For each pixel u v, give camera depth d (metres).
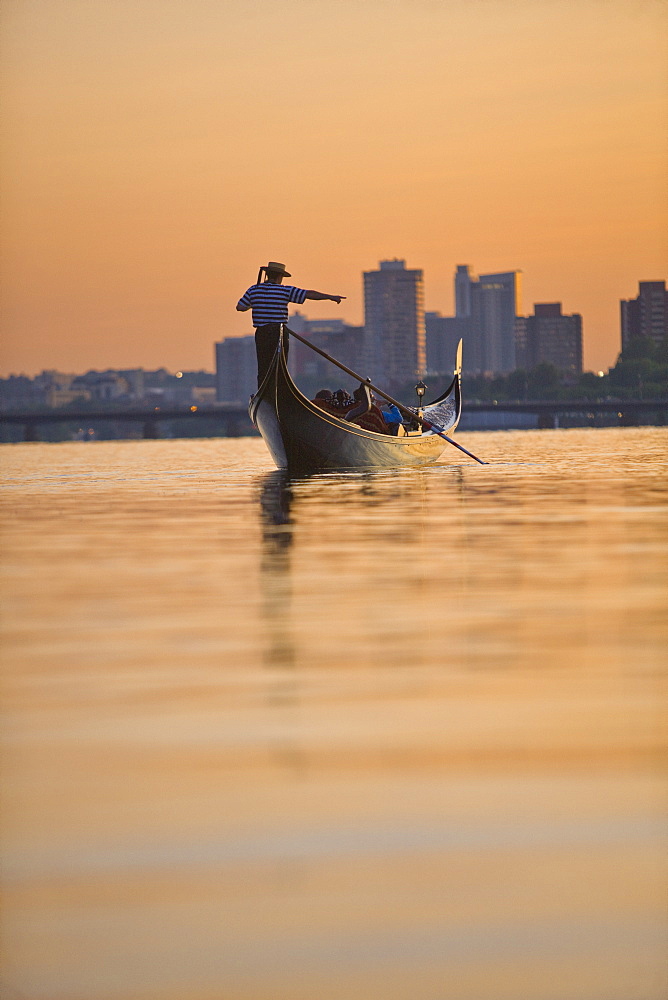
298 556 23.11
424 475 53.84
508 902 6.30
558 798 7.79
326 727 9.68
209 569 21.17
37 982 5.57
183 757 8.85
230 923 6.10
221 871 6.72
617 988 5.49
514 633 14.07
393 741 9.21
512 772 8.37
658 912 6.16
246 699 10.74
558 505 35.97
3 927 6.09
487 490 43.25
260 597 17.45
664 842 7.02
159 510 36.62
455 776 8.30
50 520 33.50
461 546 24.59
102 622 15.30
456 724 9.72
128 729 9.70
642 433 195.50
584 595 17.22
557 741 9.16
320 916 6.17
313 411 51.03
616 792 7.89
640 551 23.31
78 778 8.36
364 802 7.78
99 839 7.20
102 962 5.75
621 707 10.25
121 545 26.05
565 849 6.95
